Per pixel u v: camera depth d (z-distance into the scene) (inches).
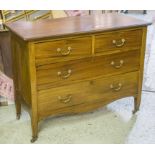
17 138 91.8
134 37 93.4
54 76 85.4
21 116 103.5
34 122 87.9
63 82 87.4
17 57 91.7
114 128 96.7
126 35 91.6
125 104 111.3
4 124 99.0
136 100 103.5
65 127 97.3
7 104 110.5
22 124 99.0
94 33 85.8
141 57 97.7
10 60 108.2
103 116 103.5
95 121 100.7
